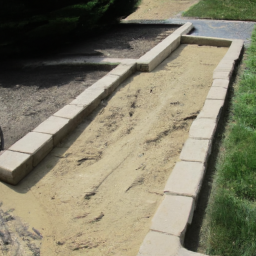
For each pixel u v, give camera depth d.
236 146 4.07
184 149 3.92
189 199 3.14
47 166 4.19
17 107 5.59
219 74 6.09
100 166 4.15
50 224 3.33
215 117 4.55
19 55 7.96
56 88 6.28
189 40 8.93
